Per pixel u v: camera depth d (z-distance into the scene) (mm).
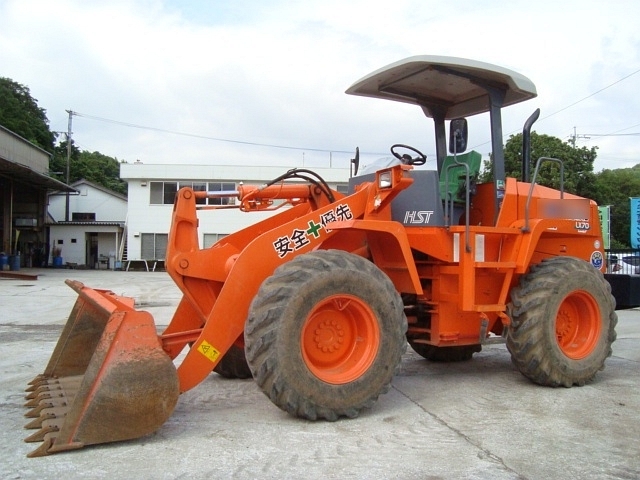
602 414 4301
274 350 3791
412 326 5352
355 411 4086
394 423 4035
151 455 3357
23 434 3691
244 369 5301
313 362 4129
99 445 3508
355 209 4668
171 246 4613
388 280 4266
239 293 4121
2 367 5914
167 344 4172
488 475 3125
